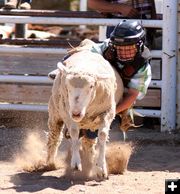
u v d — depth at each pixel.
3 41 17.59
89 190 11.09
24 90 17.53
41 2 41.06
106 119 11.71
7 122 17.78
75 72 10.98
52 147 12.85
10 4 18.03
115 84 12.16
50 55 17.50
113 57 12.76
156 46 18.22
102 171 11.69
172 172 12.88
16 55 17.69
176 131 16.77
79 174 12.34
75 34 31.78
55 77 12.17
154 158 14.21
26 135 16.41
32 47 17.44
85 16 17.38
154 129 17.34
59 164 13.30
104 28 20.33
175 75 16.86
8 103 18.23
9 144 15.40
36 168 12.94
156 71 17.19
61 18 17.19
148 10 17.20
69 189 11.17
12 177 12.23
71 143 12.14
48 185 11.45
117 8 16.89
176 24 16.80
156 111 16.94
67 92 11.23
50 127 12.72
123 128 13.59
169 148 15.34
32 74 17.69
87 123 11.83
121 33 12.43
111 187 11.36
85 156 12.67
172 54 16.72
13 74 17.78
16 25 21.14
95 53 12.38
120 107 12.88
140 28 12.66
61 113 11.70
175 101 16.94
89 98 10.98
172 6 16.64
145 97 17.17
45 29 29.84
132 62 12.73
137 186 11.48
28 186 11.36
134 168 13.23
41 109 17.25
